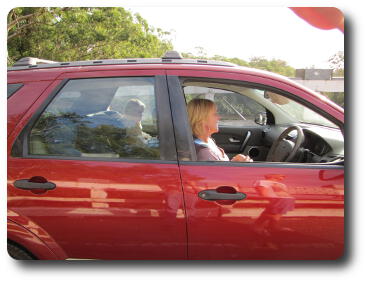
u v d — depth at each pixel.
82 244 1.89
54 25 11.67
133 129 1.95
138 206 1.84
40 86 2.02
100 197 1.85
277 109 3.24
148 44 16.38
